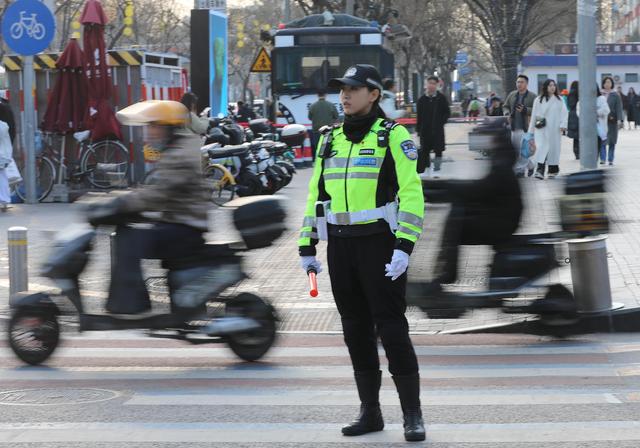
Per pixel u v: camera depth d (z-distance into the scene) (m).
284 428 19.62
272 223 25.23
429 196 27.42
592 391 21.91
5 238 46.81
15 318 25.44
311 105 80.81
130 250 24.59
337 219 18.25
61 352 27.19
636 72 186.00
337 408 21.02
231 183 60.56
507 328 27.86
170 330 24.89
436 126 63.12
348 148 18.30
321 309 31.59
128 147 63.03
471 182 26.42
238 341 25.58
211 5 90.12
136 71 63.91
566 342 27.02
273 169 63.94
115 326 24.75
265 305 25.61
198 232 24.80
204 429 19.66
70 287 25.03
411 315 30.20
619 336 27.59
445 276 26.73
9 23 55.72
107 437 19.25
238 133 63.75
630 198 53.50
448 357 25.47
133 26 180.75
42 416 20.75
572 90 79.25
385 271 18.03
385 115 18.50
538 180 62.47
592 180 27.30
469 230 26.42
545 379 23.00
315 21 92.25
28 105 60.53
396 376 18.41
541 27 166.75
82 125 62.22
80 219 25.16
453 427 19.41
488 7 90.94
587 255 27.80
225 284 24.72
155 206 24.52
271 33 93.94
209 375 24.25
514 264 26.42
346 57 89.19
